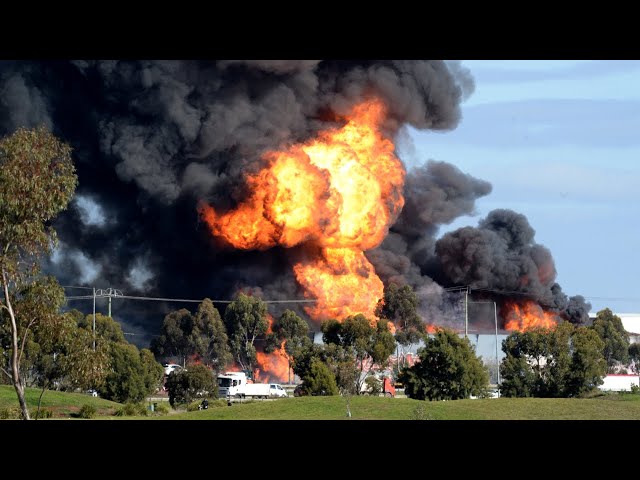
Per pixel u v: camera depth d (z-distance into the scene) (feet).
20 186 383.04
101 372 406.00
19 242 388.98
